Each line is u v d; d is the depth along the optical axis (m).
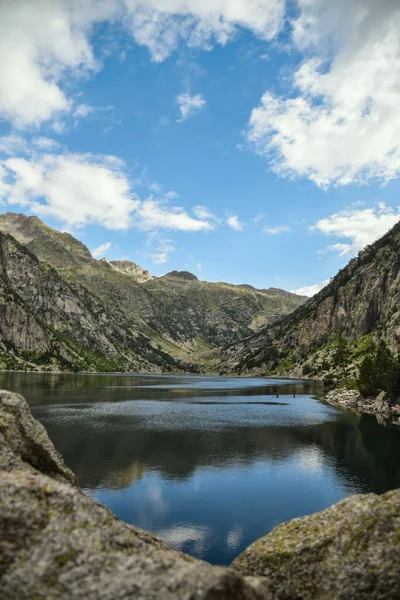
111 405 110.25
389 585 11.82
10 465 13.68
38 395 133.00
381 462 50.59
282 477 43.84
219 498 37.06
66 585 9.60
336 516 14.30
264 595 11.15
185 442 61.56
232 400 133.25
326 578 12.76
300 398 142.25
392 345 194.00
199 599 9.22
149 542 14.45
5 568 9.78
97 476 43.28
